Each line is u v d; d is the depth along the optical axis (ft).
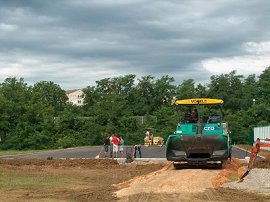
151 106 364.17
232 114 305.73
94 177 82.48
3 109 269.44
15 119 274.16
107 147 139.03
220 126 83.05
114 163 108.06
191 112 86.99
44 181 75.66
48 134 271.08
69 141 268.62
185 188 59.77
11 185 69.82
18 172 90.94
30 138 265.13
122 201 51.65
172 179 66.85
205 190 58.44
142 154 151.74
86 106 347.97
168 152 81.87
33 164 108.27
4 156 164.45
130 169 96.63
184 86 365.40
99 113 295.28
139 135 280.10
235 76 354.33
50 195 58.75
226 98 345.31
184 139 80.84
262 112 299.17
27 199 55.16
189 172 74.54
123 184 67.26
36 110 276.41
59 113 316.40
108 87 377.30
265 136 178.70
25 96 286.05
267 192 57.11
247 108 330.34
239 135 281.13
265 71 368.27
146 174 81.46
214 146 79.97
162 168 92.38
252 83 366.02
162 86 369.91
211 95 350.23
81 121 287.07
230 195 55.01
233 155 137.39
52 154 174.91
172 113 297.74
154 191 57.72
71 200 54.13
